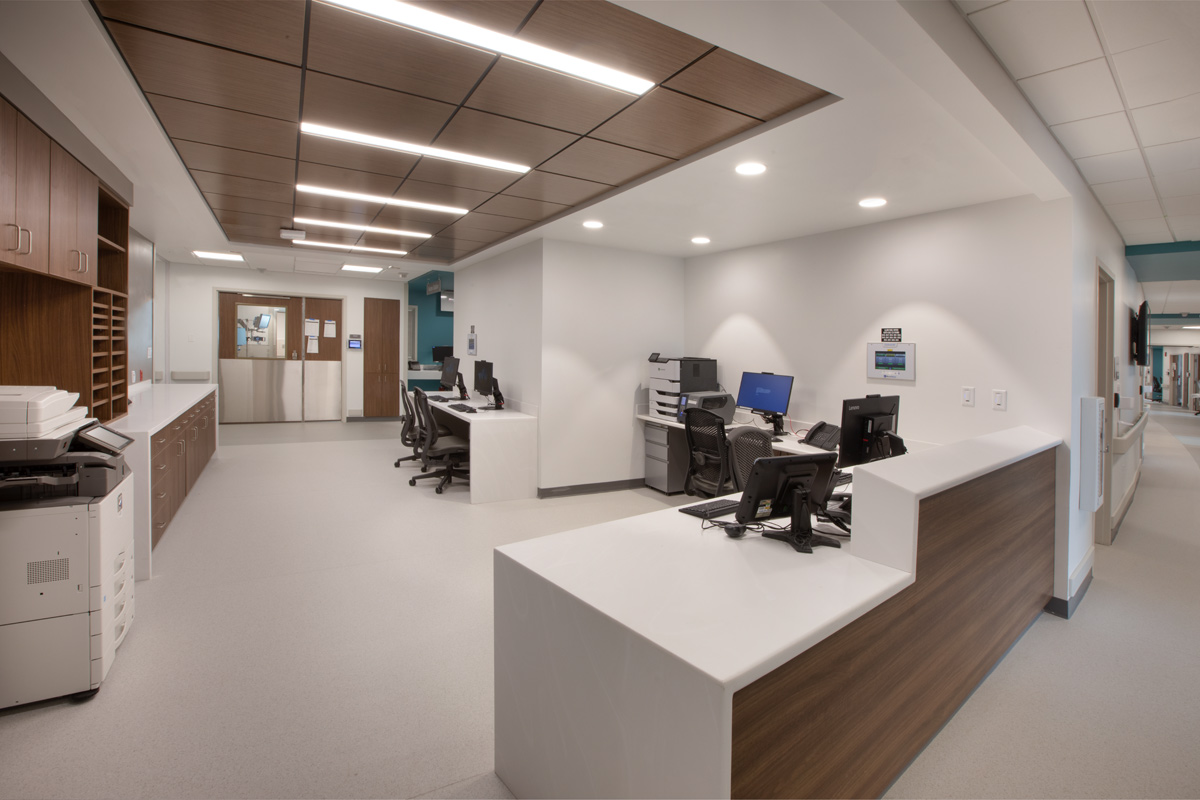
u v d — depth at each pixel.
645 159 2.93
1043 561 2.80
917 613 1.71
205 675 2.20
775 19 1.51
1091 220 3.27
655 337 5.38
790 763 1.24
